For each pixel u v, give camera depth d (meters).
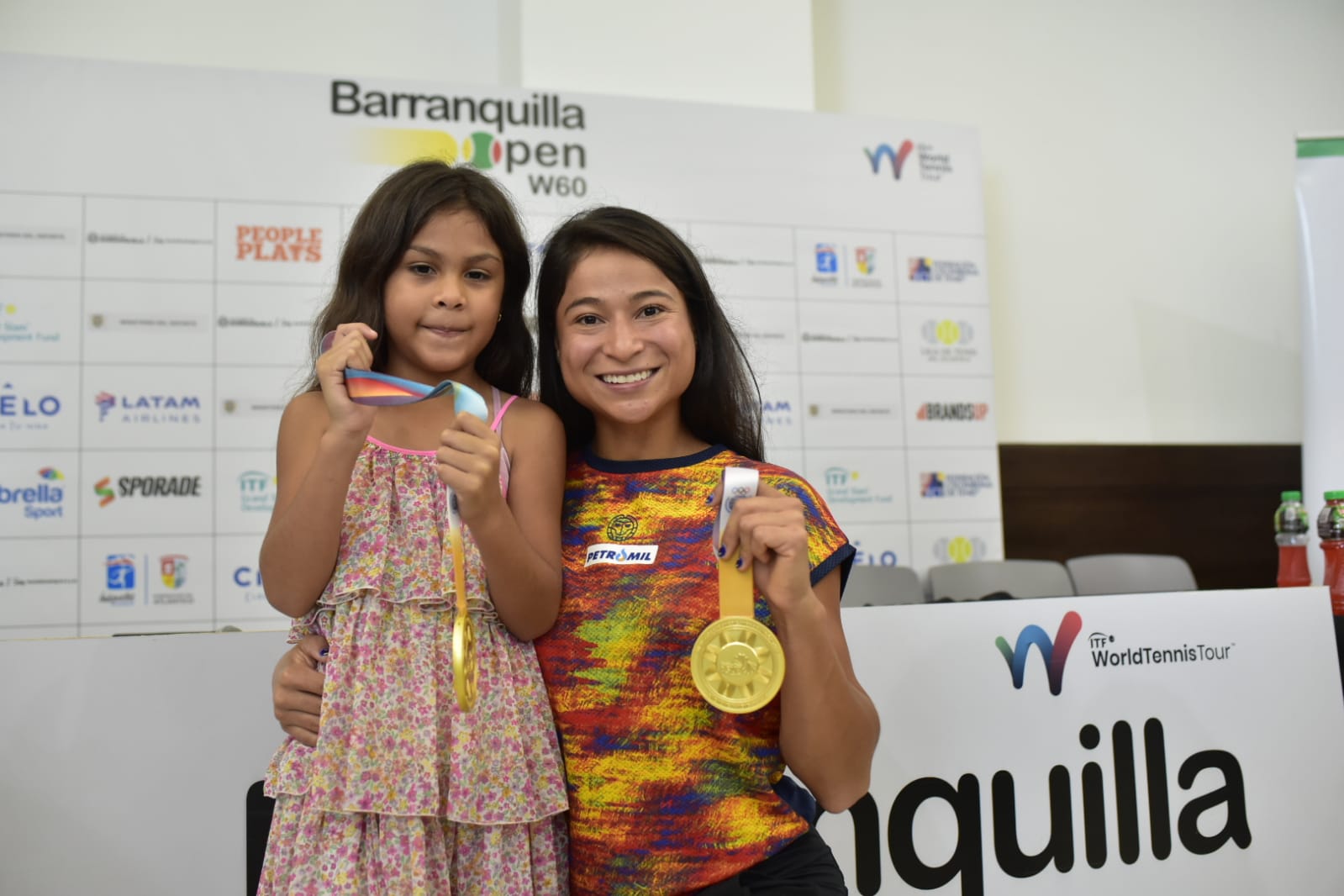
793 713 1.21
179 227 3.94
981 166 4.85
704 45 4.61
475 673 1.21
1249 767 2.00
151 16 4.37
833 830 1.78
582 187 4.30
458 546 1.17
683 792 1.23
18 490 3.76
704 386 1.47
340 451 1.19
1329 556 2.42
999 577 3.92
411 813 1.17
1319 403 4.15
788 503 1.19
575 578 1.33
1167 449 5.11
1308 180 4.20
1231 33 5.54
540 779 1.25
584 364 1.36
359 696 1.21
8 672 1.67
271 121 4.05
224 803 1.72
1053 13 5.34
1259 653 2.05
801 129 4.55
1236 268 5.43
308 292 4.04
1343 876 2.01
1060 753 1.90
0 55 3.83
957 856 1.83
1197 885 1.94
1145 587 3.99
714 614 1.26
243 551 3.93
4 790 1.65
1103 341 5.26
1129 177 5.36
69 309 3.84
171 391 3.91
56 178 3.85
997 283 5.17
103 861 1.67
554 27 4.48
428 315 1.32
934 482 4.59
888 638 1.85
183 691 1.73
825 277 4.54
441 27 4.61
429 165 1.41
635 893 1.22
